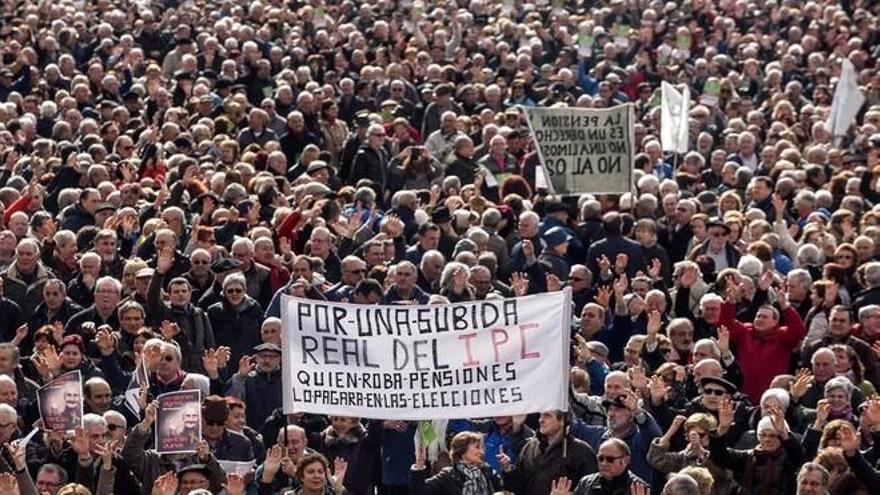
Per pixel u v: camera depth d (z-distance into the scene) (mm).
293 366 21797
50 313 26406
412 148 36312
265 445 23375
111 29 48188
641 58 49188
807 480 20469
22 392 23797
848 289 29391
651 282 27734
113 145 37406
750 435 22859
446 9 53094
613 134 33344
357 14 52000
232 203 31266
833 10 53125
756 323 26297
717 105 43594
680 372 23828
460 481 21594
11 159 35688
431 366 21719
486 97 42469
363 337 21766
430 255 28344
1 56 45656
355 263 27469
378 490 23578
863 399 23844
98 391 22938
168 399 21594
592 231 31562
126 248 29438
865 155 38250
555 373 21688
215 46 45625
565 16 52000
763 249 29469
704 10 53219
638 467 22688
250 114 38844
